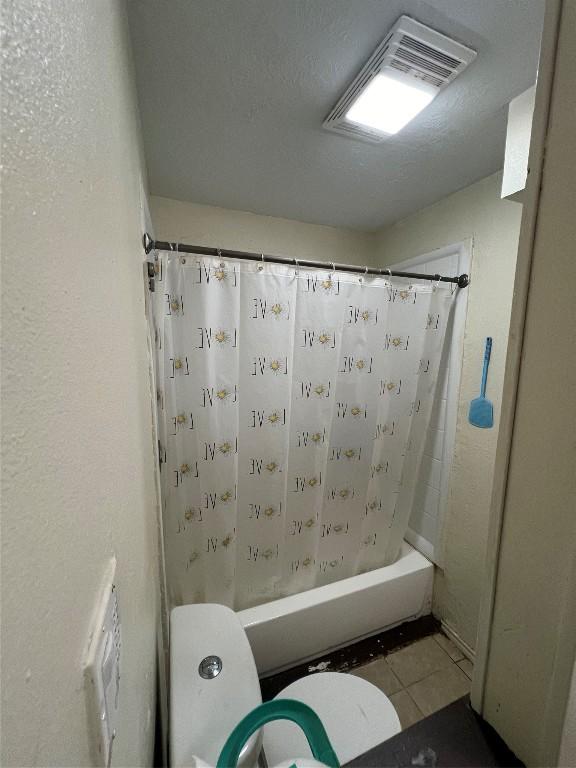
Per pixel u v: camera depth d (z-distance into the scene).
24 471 0.18
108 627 0.31
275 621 1.35
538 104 0.29
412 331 1.49
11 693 0.16
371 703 1.02
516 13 0.71
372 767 0.33
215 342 1.19
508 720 0.34
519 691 0.33
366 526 1.62
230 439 1.27
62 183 0.25
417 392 1.57
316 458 1.44
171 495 1.23
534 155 0.29
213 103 0.98
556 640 0.29
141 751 0.52
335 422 1.46
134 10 0.70
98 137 0.37
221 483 1.29
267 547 1.44
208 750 0.72
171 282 1.11
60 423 0.23
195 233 1.67
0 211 0.16
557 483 0.28
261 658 1.36
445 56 0.80
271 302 1.23
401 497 1.65
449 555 1.61
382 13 0.71
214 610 1.08
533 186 0.29
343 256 2.01
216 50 0.80
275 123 1.07
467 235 1.47
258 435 1.32
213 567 1.35
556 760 0.30
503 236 1.32
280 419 1.33
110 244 0.42
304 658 1.46
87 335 0.30
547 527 0.29
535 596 0.31
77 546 0.25
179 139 1.15
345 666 1.47
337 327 1.35
